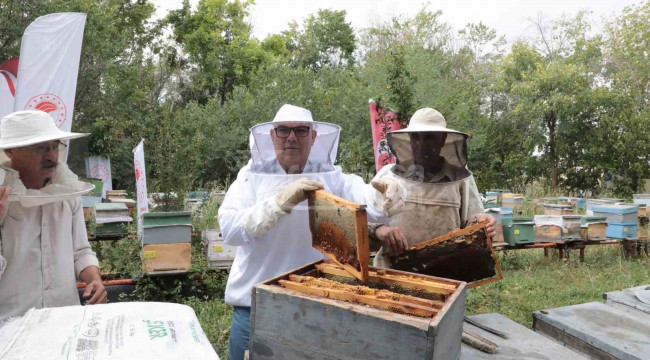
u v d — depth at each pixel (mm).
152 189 5250
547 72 9141
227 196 2002
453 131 2543
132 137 6660
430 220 2721
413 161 2688
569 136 10633
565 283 6605
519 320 4871
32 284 2012
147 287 4922
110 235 6418
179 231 4973
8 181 1819
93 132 11406
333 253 1606
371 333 1256
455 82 12797
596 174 12250
